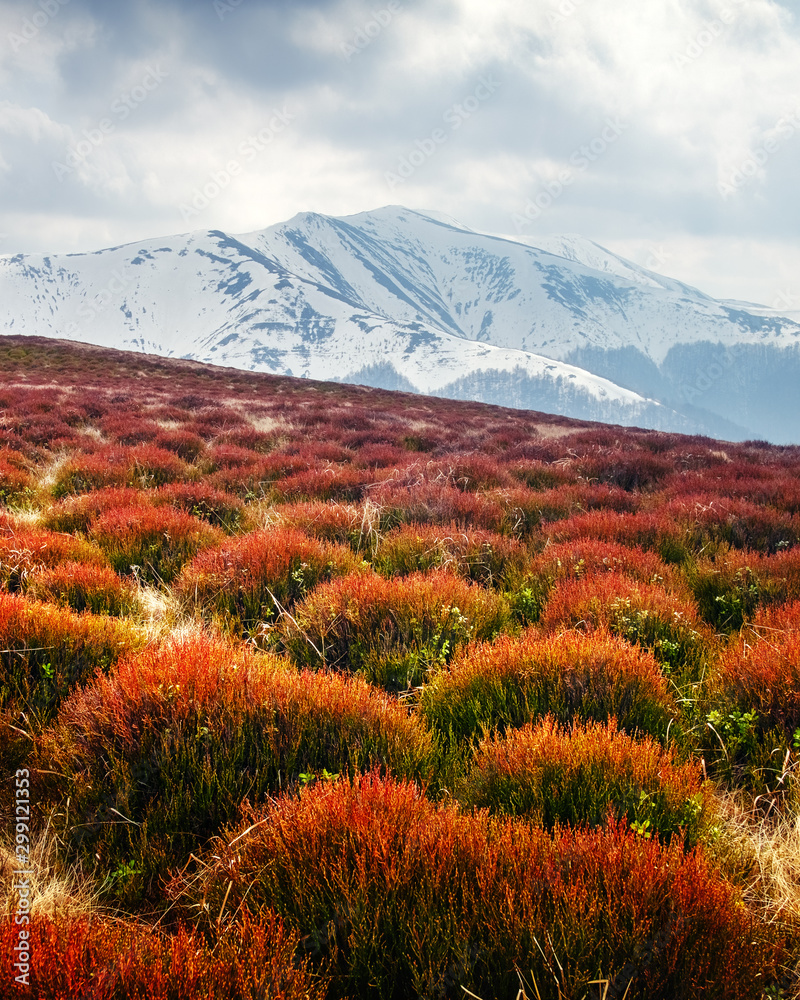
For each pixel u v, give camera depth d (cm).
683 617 433
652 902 175
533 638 386
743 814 255
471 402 4347
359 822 197
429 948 164
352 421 1875
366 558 615
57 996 144
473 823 207
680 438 1958
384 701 296
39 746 260
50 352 4712
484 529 702
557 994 156
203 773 236
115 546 574
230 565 495
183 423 1634
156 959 160
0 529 561
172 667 288
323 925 174
